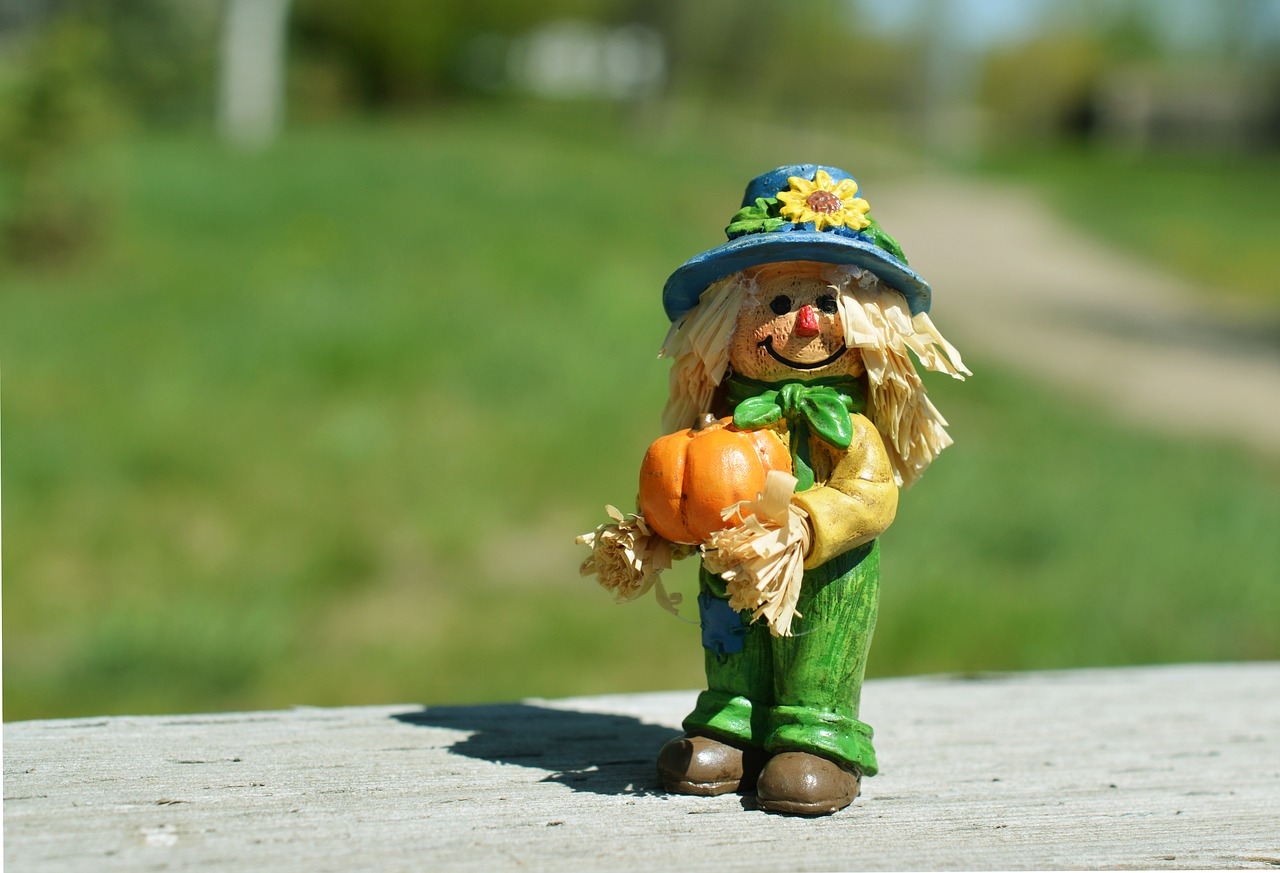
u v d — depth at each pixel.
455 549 1.07
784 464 0.39
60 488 1.12
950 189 4.27
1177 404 1.75
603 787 0.41
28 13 3.65
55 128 1.84
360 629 0.94
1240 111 6.59
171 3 3.79
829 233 0.40
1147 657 0.91
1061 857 0.39
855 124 6.50
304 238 2.11
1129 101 6.88
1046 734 0.48
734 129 5.71
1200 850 0.39
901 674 0.87
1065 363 1.95
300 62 4.80
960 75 6.12
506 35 6.25
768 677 0.41
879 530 0.39
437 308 1.72
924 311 0.41
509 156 3.67
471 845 0.38
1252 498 1.27
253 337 1.53
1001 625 0.93
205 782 0.40
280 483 1.17
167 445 1.22
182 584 0.97
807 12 5.86
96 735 0.44
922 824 0.40
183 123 3.85
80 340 1.50
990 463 1.30
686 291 0.41
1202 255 3.18
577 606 0.98
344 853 0.37
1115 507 1.20
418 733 0.45
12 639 0.89
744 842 0.38
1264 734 0.49
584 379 1.50
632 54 6.75
